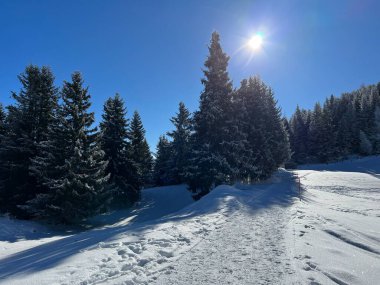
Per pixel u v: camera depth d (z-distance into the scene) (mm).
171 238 8109
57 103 24094
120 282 5035
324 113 81688
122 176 32094
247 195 20016
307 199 20844
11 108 24062
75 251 7055
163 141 62125
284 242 7762
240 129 30484
